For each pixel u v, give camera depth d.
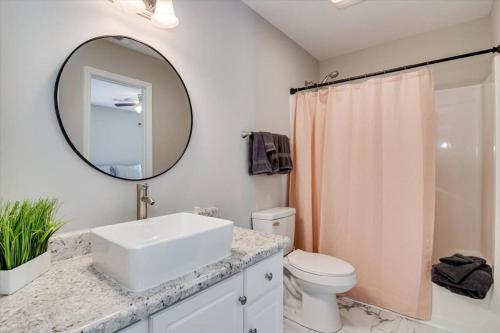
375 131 1.96
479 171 2.07
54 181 0.99
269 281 1.11
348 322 1.75
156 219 1.13
